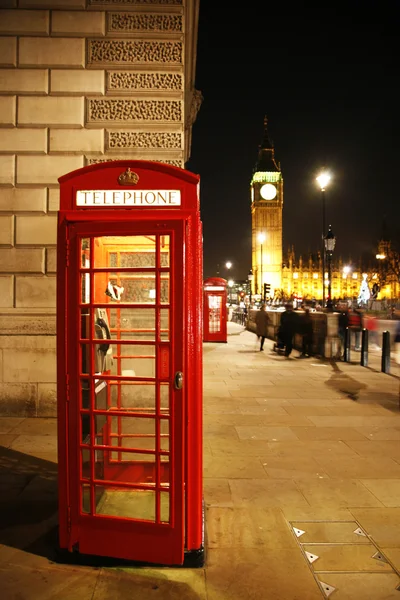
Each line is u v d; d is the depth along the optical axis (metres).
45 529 3.65
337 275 153.38
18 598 2.83
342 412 7.32
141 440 4.36
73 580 3.02
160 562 3.14
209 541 3.52
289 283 153.38
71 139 7.08
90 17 7.08
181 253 3.08
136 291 3.98
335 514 3.97
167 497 3.77
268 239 132.25
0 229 7.07
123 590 2.92
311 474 4.85
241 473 4.87
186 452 3.16
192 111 14.81
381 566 3.21
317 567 3.19
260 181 133.12
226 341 18.53
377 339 20.88
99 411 3.17
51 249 7.05
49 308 6.99
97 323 3.56
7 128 7.09
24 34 7.06
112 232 3.13
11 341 6.91
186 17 8.20
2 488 4.39
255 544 3.48
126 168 3.23
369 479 4.73
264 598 2.86
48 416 6.89
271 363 12.65
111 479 3.86
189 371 3.15
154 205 3.20
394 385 9.50
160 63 7.09
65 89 7.07
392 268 68.94
